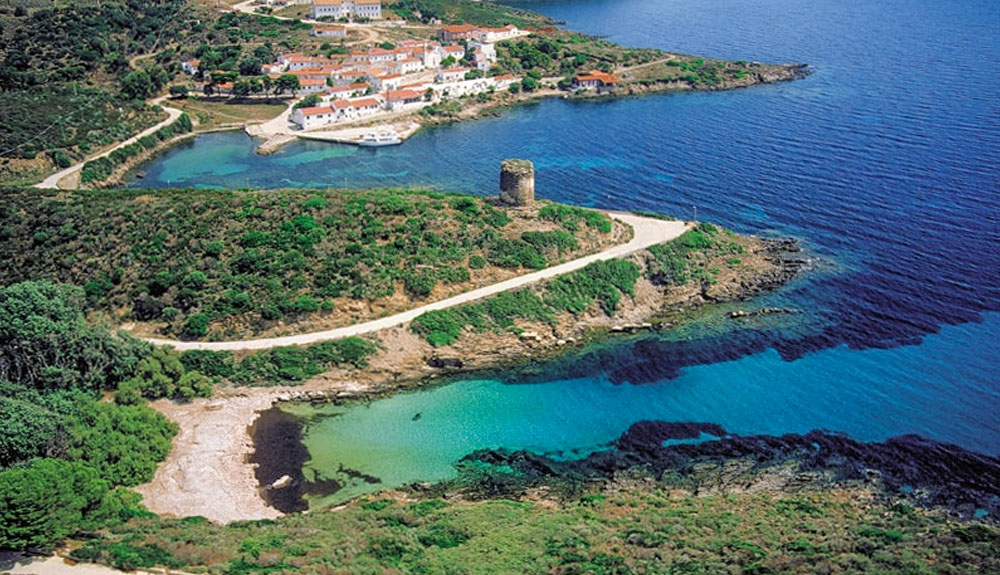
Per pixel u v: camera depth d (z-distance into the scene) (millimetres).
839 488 83750
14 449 76750
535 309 118062
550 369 108750
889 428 94188
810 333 115312
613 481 86250
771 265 132750
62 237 125188
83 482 74438
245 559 66750
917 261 132375
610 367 109062
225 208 133500
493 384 105188
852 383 103312
